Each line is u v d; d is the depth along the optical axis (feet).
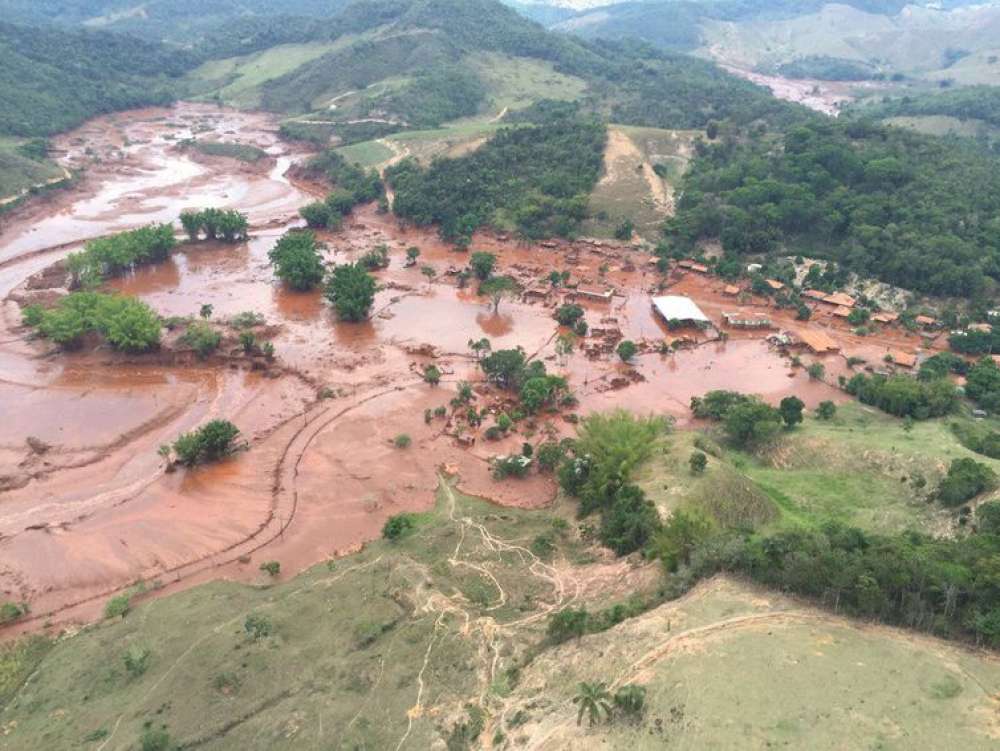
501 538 258.37
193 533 278.46
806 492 279.90
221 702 185.37
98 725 182.60
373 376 396.78
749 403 339.77
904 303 489.67
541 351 431.84
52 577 256.32
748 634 173.37
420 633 204.64
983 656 163.02
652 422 312.09
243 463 320.50
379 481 308.40
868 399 371.76
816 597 184.85
